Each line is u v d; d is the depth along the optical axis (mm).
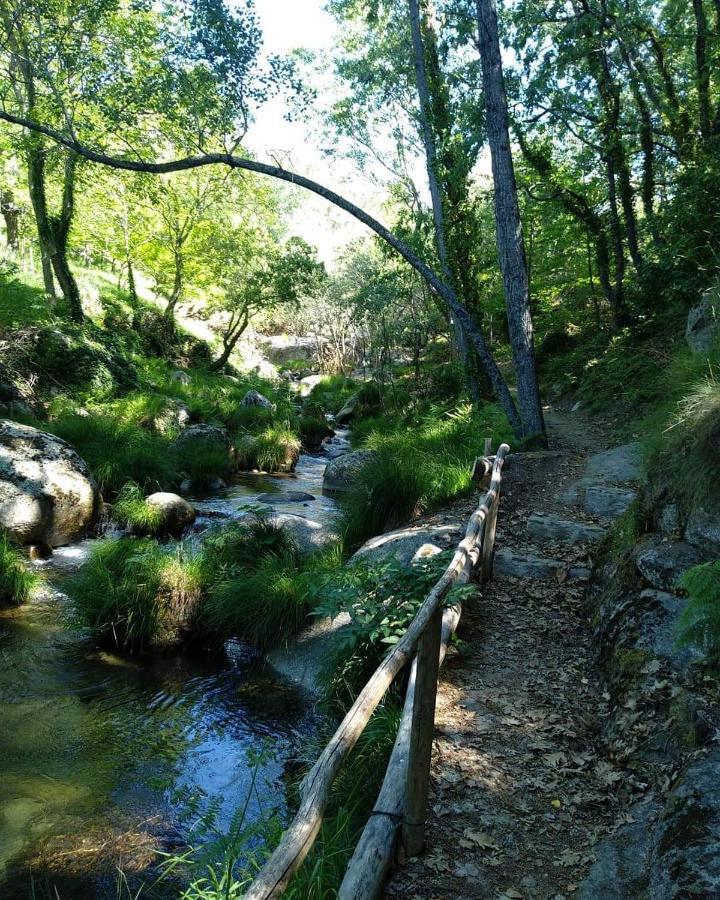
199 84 12742
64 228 21438
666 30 17703
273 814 4234
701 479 5281
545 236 22172
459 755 4039
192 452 14516
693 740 3682
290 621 6797
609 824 3465
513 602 6332
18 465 9711
